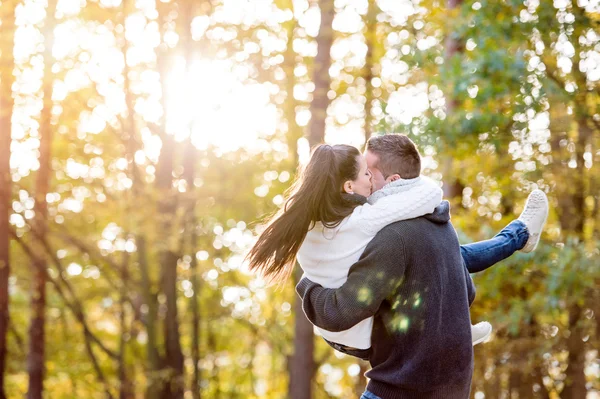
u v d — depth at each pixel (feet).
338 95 43.70
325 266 8.17
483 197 34.27
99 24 38.01
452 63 24.17
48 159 39.68
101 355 57.88
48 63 35.73
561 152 28.84
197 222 45.19
